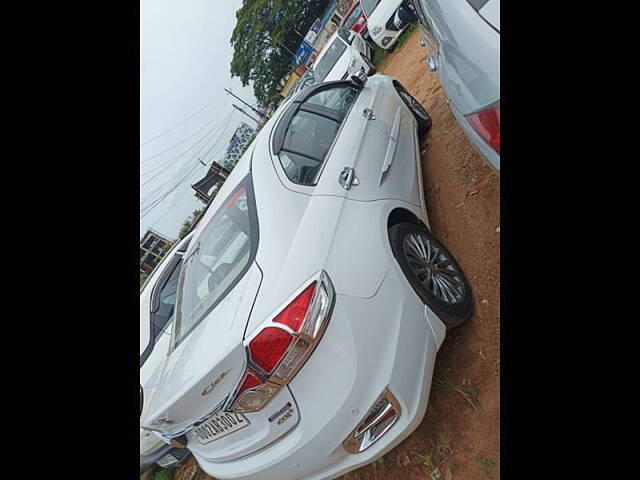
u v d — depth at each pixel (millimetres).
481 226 2219
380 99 2719
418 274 1732
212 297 1718
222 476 1632
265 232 1738
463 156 2727
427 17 1654
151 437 3066
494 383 1616
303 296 1409
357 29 8266
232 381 1382
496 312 1788
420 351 1533
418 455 1702
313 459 1417
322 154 2215
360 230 1707
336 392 1375
